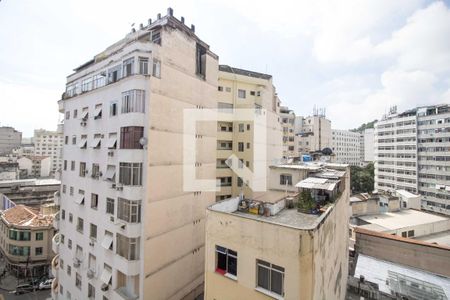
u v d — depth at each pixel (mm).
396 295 18328
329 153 33562
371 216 44562
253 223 9789
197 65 23391
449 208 68312
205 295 11133
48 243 43125
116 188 18250
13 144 130250
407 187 79125
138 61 18062
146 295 17391
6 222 43906
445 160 69562
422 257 22781
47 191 62375
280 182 20531
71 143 25203
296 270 8555
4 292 37969
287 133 68062
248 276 9805
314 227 8852
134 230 17297
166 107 19203
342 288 16859
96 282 20344
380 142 89438
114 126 19500
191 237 21656
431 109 74125
